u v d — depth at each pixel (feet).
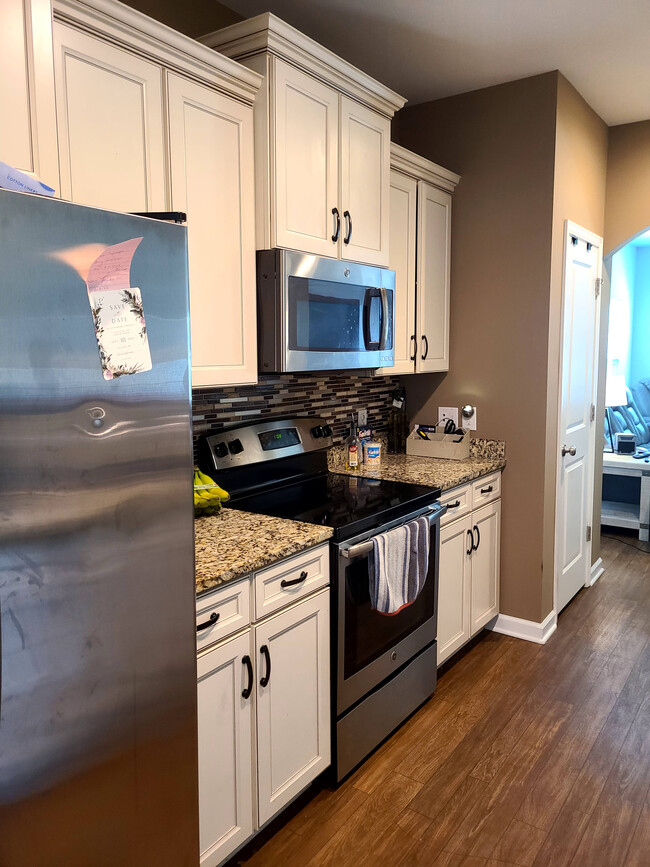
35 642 3.36
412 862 5.98
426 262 10.04
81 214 3.40
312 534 6.19
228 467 7.46
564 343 10.64
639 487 17.69
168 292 3.92
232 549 5.70
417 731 8.06
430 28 8.39
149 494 3.89
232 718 5.47
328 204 7.48
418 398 11.44
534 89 9.79
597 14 8.03
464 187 10.59
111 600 3.73
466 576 9.53
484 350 10.63
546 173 9.78
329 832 6.36
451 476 9.04
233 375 6.61
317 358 7.32
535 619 10.53
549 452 10.38
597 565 13.65
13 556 3.22
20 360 3.16
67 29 4.79
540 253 9.93
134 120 5.40
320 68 7.07
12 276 3.10
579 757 7.52
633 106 11.07
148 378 3.83
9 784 3.33
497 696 8.87
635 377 25.05
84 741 3.68
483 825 6.46
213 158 6.19
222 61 6.03
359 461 9.99
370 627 7.14
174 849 4.37
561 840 6.25
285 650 6.01
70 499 3.45
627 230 12.10
